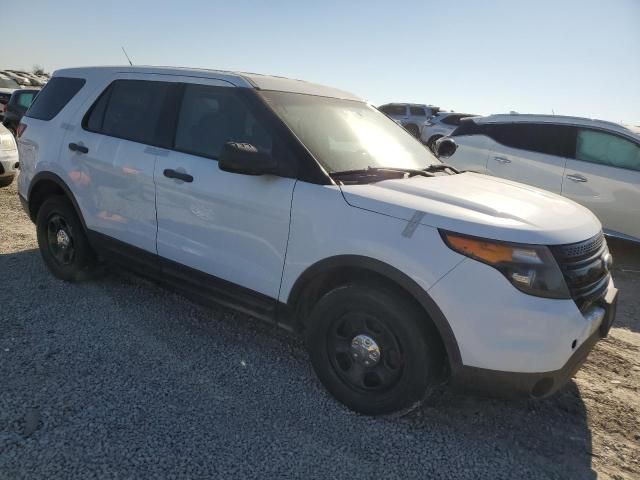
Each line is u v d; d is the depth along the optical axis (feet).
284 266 10.12
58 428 8.71
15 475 7.63
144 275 12.99
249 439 8.83
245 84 11.37
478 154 25.66
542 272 8.21
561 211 9.78
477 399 10.55
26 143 15.66
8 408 9.15
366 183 9.96
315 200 9.66
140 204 12.44
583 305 8.83
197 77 12.21
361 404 9.61
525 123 24.54
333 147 10.81
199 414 9.40
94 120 13.92
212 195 10.96
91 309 13.43
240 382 10.56
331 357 9.95
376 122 13.12
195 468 8.06
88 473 7.78
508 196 10.14
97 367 10.71
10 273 15.67
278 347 12.12
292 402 9.99
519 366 8.28
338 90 13.66
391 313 8.99
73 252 14.66
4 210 23.76
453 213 8.70
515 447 9.20
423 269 8.56
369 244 9.02
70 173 14.03
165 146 12.14
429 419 9.76
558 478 8.52
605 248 10.03
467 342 8.43
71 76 15.31
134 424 8.96
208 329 12.78
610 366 12.52
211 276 11.33
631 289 18.84
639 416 10.42
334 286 10.28
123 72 13.80
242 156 9.72
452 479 8.29
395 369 9.21
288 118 10.82
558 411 10.41
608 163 22.03
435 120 65.62
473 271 8.30
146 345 11.78
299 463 8.36
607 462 9.02
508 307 8.17
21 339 11.64
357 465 8.44
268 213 10.20
